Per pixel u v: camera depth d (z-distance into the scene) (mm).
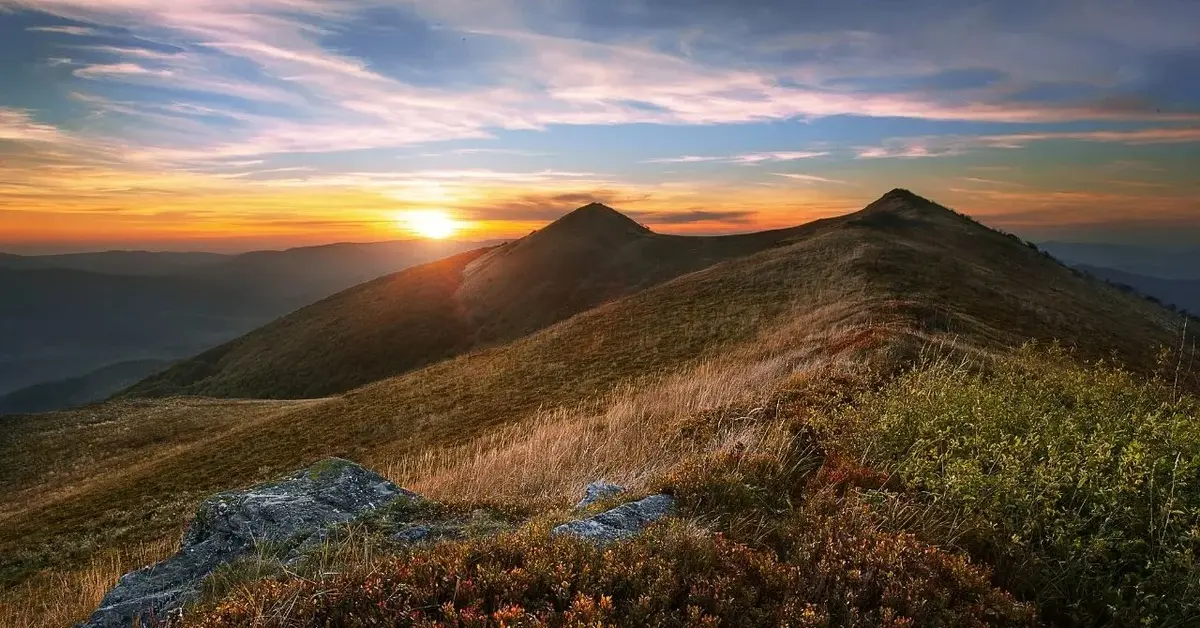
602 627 3643
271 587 4266
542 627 3646
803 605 4223
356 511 6688
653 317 46375
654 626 3838
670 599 4121
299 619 3955
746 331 36312
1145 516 5121
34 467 49875
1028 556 5148
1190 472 5277
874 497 6070
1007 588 4961
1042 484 5582
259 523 6266
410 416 36125
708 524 5516
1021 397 7945
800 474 7254
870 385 10930
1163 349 9891
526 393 35094
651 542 4766
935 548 4953
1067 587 4980
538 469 10562
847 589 4367
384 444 32031
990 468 6109
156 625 4746
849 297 35312
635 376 32688
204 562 5828
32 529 27688
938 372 9867
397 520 6484
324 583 4305
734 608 4074
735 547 4840
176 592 5270
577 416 22953
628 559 4520
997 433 6727
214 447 38750
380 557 5027
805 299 39500
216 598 4738
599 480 9016
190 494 29297
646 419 14672
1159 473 5367
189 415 58469
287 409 52062
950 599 4508
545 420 23953
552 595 4152
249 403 63094
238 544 6039
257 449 36031
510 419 30219
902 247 51500
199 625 4020
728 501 6109
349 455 31375
